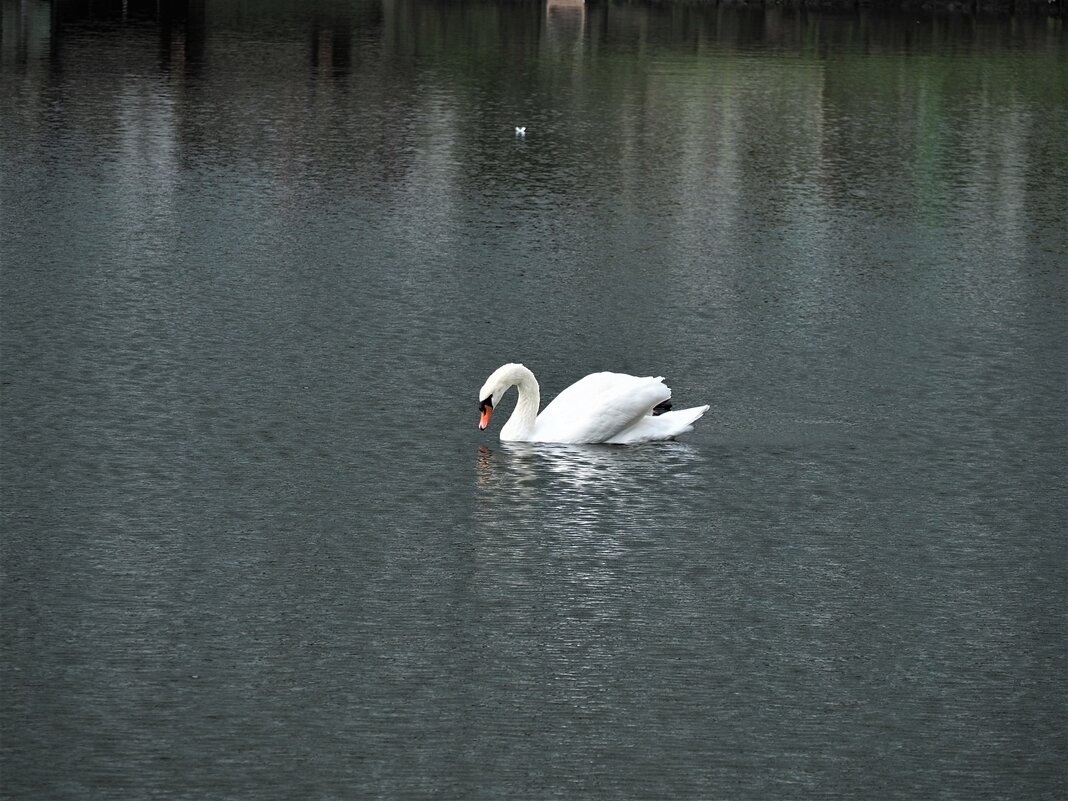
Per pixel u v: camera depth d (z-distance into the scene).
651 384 19.52
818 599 15.52
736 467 18.69
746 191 34.81
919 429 20.14
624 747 12.89
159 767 12.42
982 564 16.39
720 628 14.88
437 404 20.50
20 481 17.69
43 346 22.28
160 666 13.93
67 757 12.52
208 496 17.42
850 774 12.62
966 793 12.42
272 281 26.14
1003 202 34.56
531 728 13.11
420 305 25.12
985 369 22.78
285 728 13.01
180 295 25.11
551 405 19.62
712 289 26.84
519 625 14.81
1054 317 25.73
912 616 15.25
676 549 16.47
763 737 13.09
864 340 24.09
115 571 15.66
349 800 12.05
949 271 28.59
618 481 18.14
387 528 16.75
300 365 21.86
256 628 14.63
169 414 19.80
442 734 12.98
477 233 30.12
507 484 17.94
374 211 31.55
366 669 13.96
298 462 18.41
